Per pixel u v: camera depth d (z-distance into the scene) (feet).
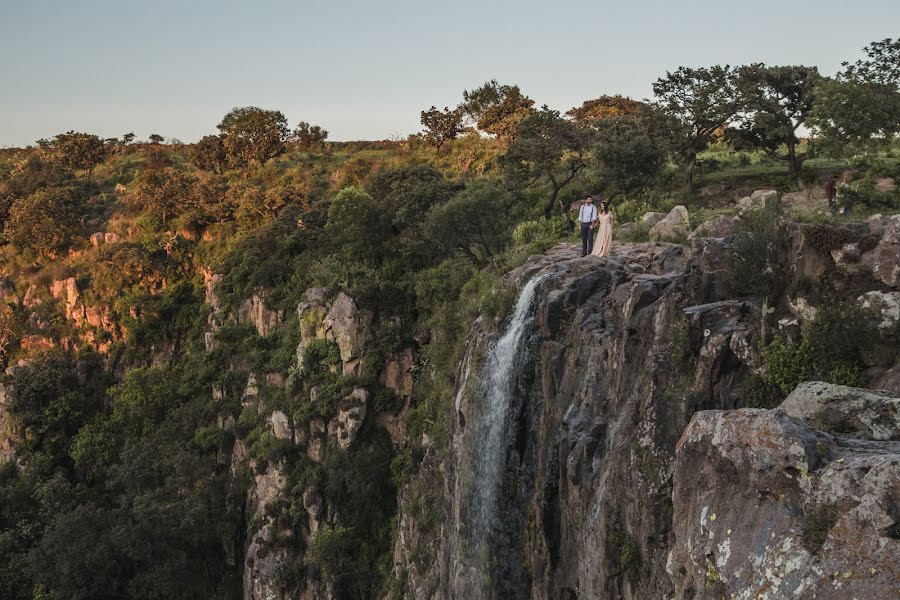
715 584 32.96
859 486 28.84
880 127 118.62
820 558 28.76
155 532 156.56
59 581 154.61
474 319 115.34
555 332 73.05
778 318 46.11
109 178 322.75
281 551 154.71
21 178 295.28
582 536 58.23
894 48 120.98
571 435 61.77
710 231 71.05
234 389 185.88
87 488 188.85
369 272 169.48
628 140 154.71
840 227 45.24
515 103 256.52
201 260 236.84
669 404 48.32
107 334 232.12
